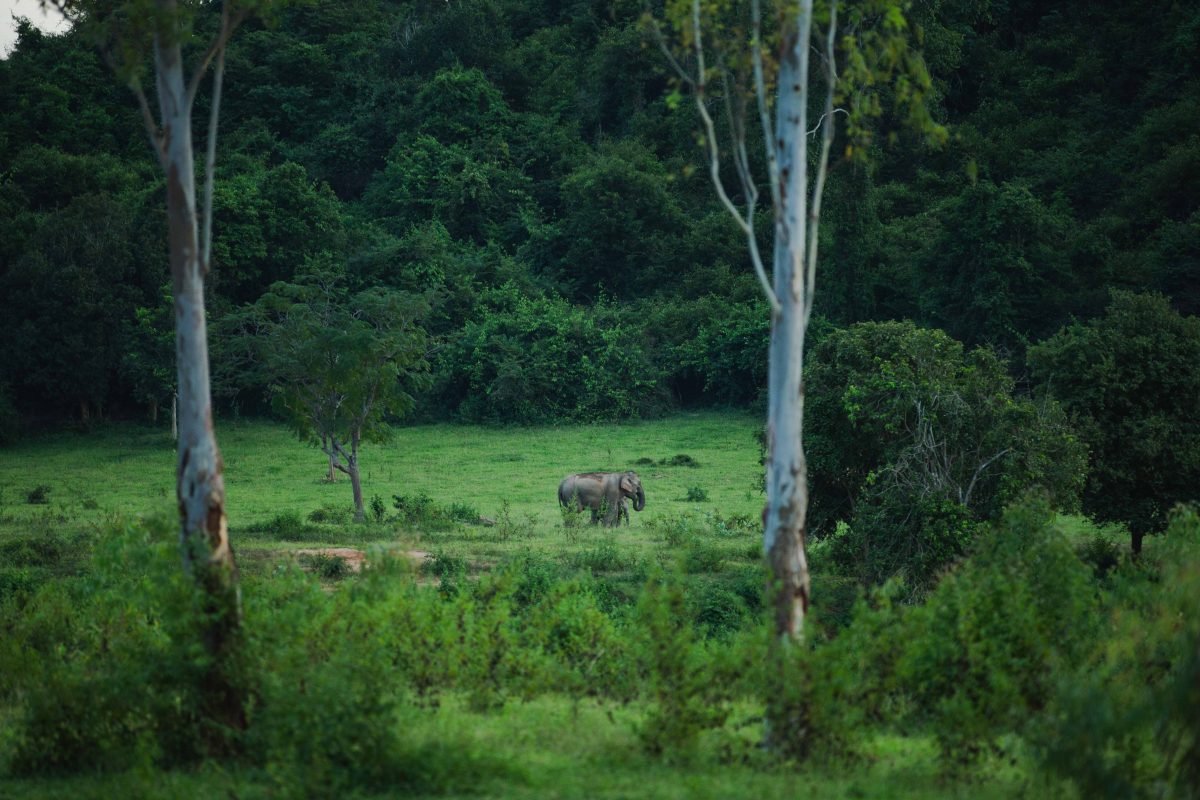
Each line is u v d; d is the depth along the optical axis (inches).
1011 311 5753.0
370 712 1091.9
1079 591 1387.8
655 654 1209.4
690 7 1316.4
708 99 1375.5
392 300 4104.3
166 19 1216.2
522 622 1736.0
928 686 1214.3
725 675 1196.5
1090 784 946.7
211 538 1211.2
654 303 7662.4
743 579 2454.5
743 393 7066.9
